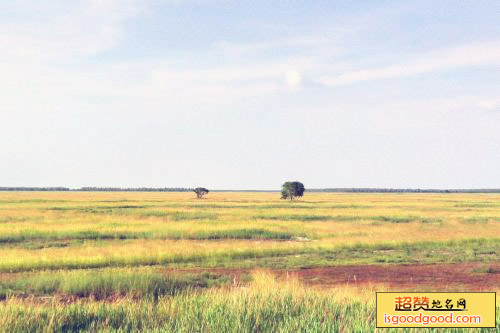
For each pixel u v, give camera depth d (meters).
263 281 12.97
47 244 28.53
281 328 7.67
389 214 55.62
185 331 7.59
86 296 13.79
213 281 16.64
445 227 39.84
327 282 17.53
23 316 8.67
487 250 27.27
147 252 23.72
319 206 78.06
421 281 17.89
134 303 9.96
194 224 39.50
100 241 30.05
